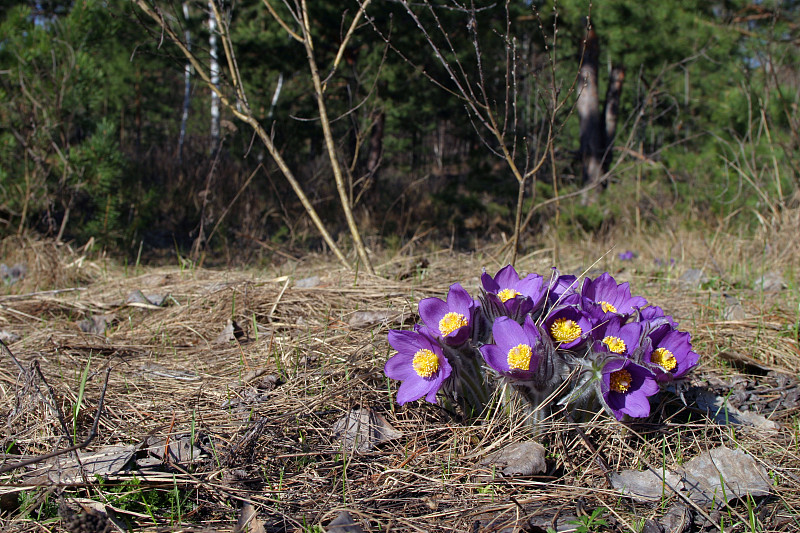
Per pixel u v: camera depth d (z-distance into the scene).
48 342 2.94
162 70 14.91
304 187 8.80
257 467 1.90
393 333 2.02
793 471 1.88
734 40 7.87
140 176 9.05
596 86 8.75
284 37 8.52
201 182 9.25
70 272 4.48
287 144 8.95
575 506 1.68
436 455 1.95
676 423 2.11
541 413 1.93
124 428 2.11
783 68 7.44
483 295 2.05
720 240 5.58
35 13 7.17
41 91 5.48
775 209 5.41
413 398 1.96
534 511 1.66
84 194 6.14
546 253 6.14
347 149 8.72
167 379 2.52
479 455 1.91
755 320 3.14
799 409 2.29
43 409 2.11
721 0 8.76
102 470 1.78
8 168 5.59
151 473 1.78
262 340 2.90
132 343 3.00
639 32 7.69
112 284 4.20
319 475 1.87
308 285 3.70
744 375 2.61
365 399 2.25
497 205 9.09
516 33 7.99
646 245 6.11
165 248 7.27
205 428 2.09
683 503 1.69
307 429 2.10
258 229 7.73
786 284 4.01
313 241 7.59
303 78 9.08
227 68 8.44
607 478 1.81
